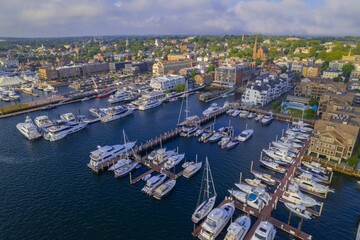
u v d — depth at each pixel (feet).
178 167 292.20
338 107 383.04
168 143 360.48
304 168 281.95
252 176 271.49
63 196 239.91
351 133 293.43
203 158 312.71
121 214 216.13
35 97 628.28
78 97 602.85
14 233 195.00
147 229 199.41
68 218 211.00
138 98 601.62
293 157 306.96
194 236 191.62
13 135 392.47
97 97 622.13
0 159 312.91
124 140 342.03
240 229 183.11
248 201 222.69
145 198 237.66
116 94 597.11
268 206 221.66
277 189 245.04
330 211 217.15
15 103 577.02
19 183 261.03
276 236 190.49
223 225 197.98
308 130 386.73
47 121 426.92
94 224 204.64
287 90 629.10
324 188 239.50
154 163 297.94
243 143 354.95
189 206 226.38
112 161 300.40
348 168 270.46
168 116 481.46
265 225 185.98
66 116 448.65
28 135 372.38
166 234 194.29
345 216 211.41
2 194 242.17
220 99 595.06
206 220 195.00
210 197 235.61
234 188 249.55
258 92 514.27
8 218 210.59
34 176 274.77
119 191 248.11
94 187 254.68
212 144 353.72
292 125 419.95
